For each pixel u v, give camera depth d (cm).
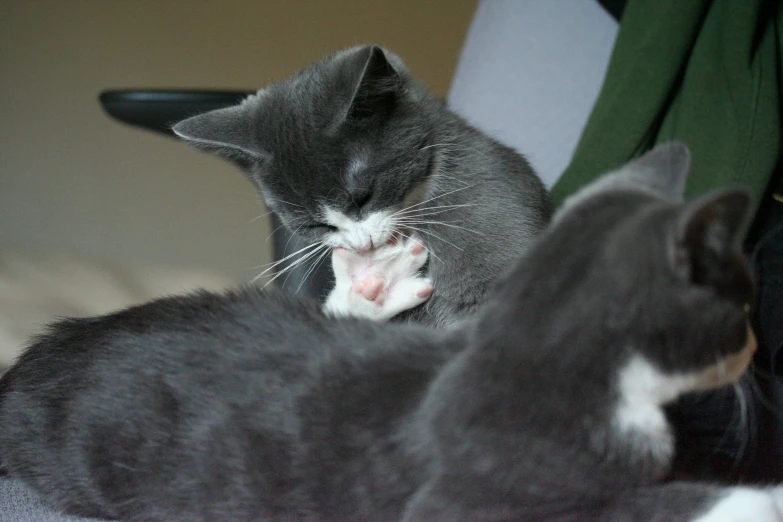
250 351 51
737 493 47
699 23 63
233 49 83
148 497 51
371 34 84
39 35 81
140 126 69
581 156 64
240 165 62
